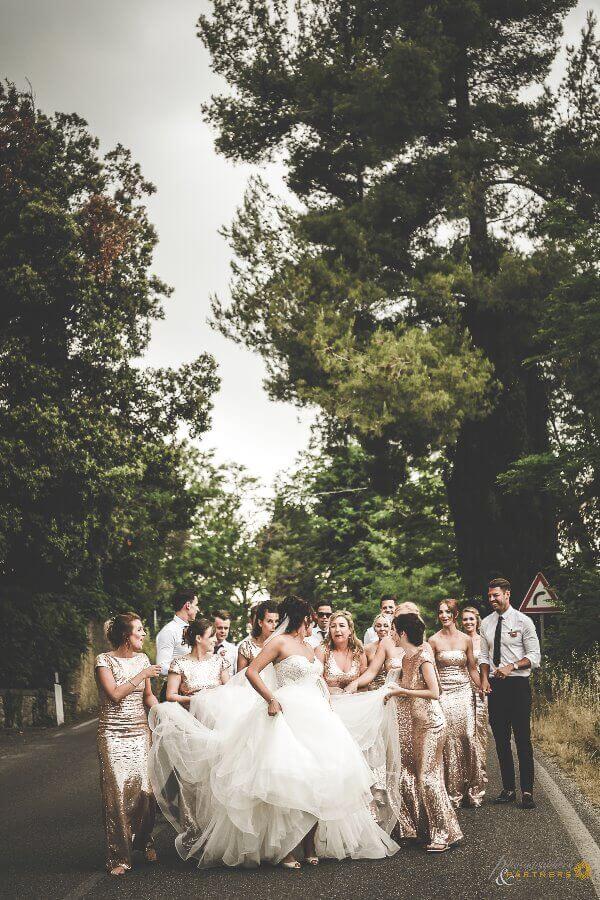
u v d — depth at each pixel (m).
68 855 8.38
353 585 47.09
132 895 6.95
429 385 24.47
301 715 8.03
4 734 20.97
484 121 27.44
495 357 26.55
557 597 20.73
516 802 10.18
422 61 25.78
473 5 26.69
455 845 8.26
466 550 27.12
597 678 17.02
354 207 27.17
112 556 31.78
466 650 10.45
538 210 26.94
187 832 8.39
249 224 27.38
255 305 26.73
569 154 26.08
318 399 25.22
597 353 20.47
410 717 8.55
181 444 29.28
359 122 27.08
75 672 28.00
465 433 26.94
